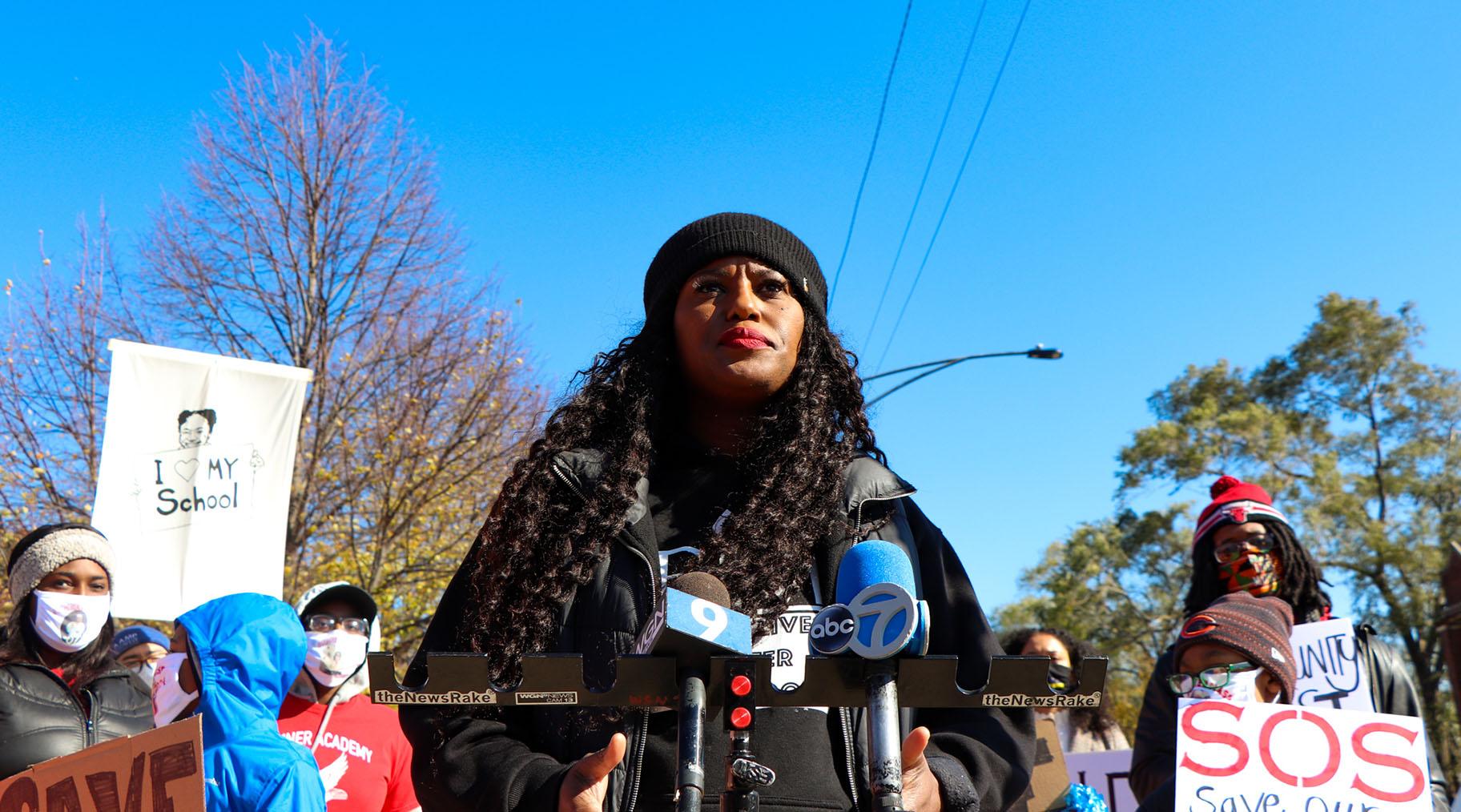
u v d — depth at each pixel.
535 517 2.07
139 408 7.16
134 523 6.99
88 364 17.88
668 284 2.25
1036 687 1.62
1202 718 2.86
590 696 1.60
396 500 18.41
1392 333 31.44
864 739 1.89
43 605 4.52
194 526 7.09
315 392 18.41
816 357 2.27
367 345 18.95
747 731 1.53
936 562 2.13
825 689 1.61
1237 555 4.26
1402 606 26.75
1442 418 30.88
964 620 2.09
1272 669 3.20
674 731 1.86
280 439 7.41
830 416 2.23
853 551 1.78
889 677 1.59
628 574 2.00
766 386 2.17
